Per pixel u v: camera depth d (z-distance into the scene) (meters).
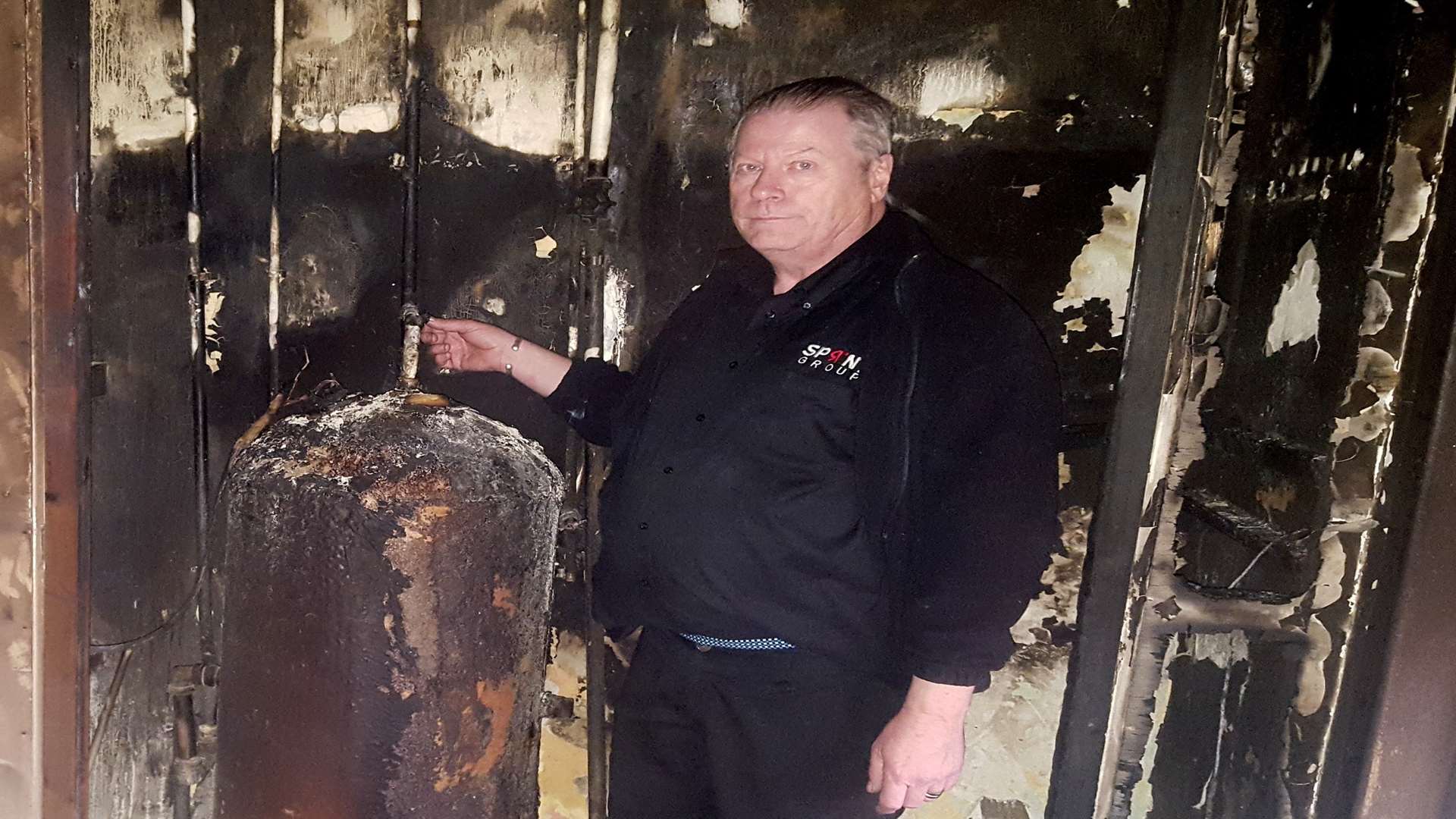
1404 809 1.00
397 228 1.35
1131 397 1.12
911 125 1.25
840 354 0.92
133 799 1.32
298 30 1.31
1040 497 0.85
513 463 0.99
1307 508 1.02
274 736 0.92
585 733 1.47
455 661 0.92
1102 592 1.16
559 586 1.43
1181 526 1.17
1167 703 1.29
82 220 0.94
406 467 0.91
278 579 0.91
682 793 1.13
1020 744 1.38
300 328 1.37
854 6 1.25
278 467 0.92
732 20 1.28
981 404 0.85
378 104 1.32
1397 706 0.97
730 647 1.01
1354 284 0.98
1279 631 1.06
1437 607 0.95
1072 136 1.22
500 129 1.33
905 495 0.90
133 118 1.21
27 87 0.88
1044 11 1.21
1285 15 1.07
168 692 1.35
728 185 1.31
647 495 1.02
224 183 1.32
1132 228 1.22
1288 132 1.10
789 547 0.95
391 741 0.90
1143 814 1.32
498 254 1.35
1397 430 0.96
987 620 0.84
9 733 0.99
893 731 0.91
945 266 0.92
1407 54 0.92
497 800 0.99
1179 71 1.07
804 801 1.02
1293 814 1.07
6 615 0.97
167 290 1.28
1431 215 0.92
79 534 0.98
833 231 0.96
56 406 0.94
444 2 1.30
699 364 1.04
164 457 1.30
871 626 0.96
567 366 1.25
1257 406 1.12
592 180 1.30
